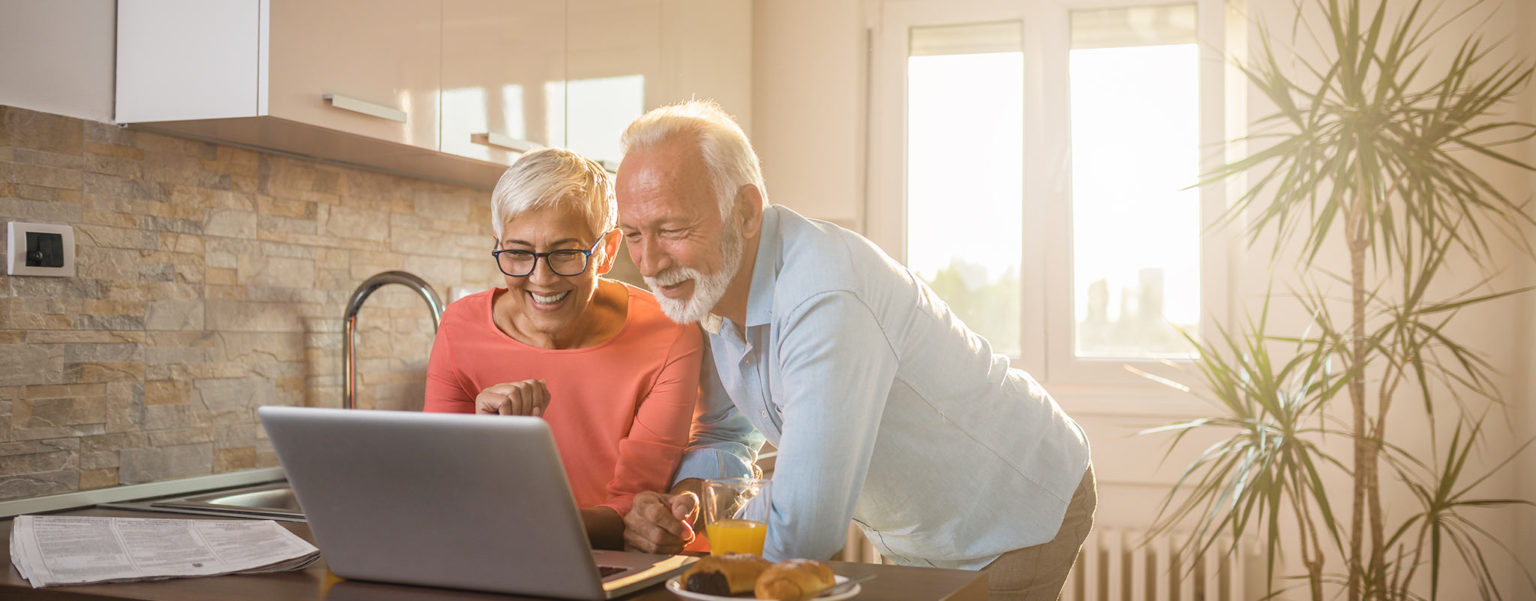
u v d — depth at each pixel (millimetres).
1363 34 3049
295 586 1040
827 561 1162
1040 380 3395
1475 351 2957
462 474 934
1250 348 2836
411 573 1030
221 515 1574
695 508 1273
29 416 1657
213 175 1955
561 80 2469
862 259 1255
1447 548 2975
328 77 1803
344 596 997
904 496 1467
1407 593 2834
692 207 1203
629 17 2758
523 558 965
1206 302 3252
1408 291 2744
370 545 1027
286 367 2113
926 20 3512
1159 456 3199
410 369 2441
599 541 1264
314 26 1769
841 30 3490
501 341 1548
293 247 2123
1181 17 3312
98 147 1759
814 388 1165
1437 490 2738
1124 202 3354
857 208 3482
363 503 999
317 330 2184
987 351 1530
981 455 1468
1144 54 3342
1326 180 3055
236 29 1713
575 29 2523
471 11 2152
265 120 1729
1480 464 2955
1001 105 3469
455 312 1586
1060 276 3379
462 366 1559
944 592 1005
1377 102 2777
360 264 2291
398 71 1958
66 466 1713
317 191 2178
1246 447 2803
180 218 1896
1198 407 3188
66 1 1717
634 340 1523
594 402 1529
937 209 3527
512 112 2291
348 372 2170
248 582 1060
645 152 1224
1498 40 2965
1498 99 2688
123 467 1803
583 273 1458
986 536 1520
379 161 2223
